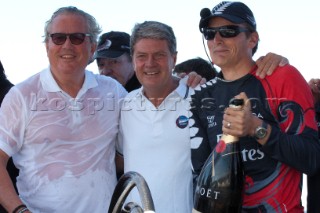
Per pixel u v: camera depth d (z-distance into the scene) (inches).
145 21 113.4
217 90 98.4
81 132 110.7
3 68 123.0
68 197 107.7
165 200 110.1
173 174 110.7
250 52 98.0
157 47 110.3
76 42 109.5
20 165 110.7
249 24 96.0
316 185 101.0
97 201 110.2
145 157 112.3
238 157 77.1
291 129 88.3
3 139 106.9
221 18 95.7
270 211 89.6
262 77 93.4
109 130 114.7
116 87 119.4
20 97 108.3
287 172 90.1
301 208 92.0
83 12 113.0
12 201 99.3
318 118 109.9
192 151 99.4
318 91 110.1
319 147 87.3
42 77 111.2
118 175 126.0
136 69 113.0
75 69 110.0
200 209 77.2
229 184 75.7
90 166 110.1
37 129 108.4
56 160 108.6
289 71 92.3
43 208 108.5
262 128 81.8
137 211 68.0
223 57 95.8
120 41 152.5
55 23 109.8
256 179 90.6
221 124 95.3
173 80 119.6
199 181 79.0
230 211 76.1
